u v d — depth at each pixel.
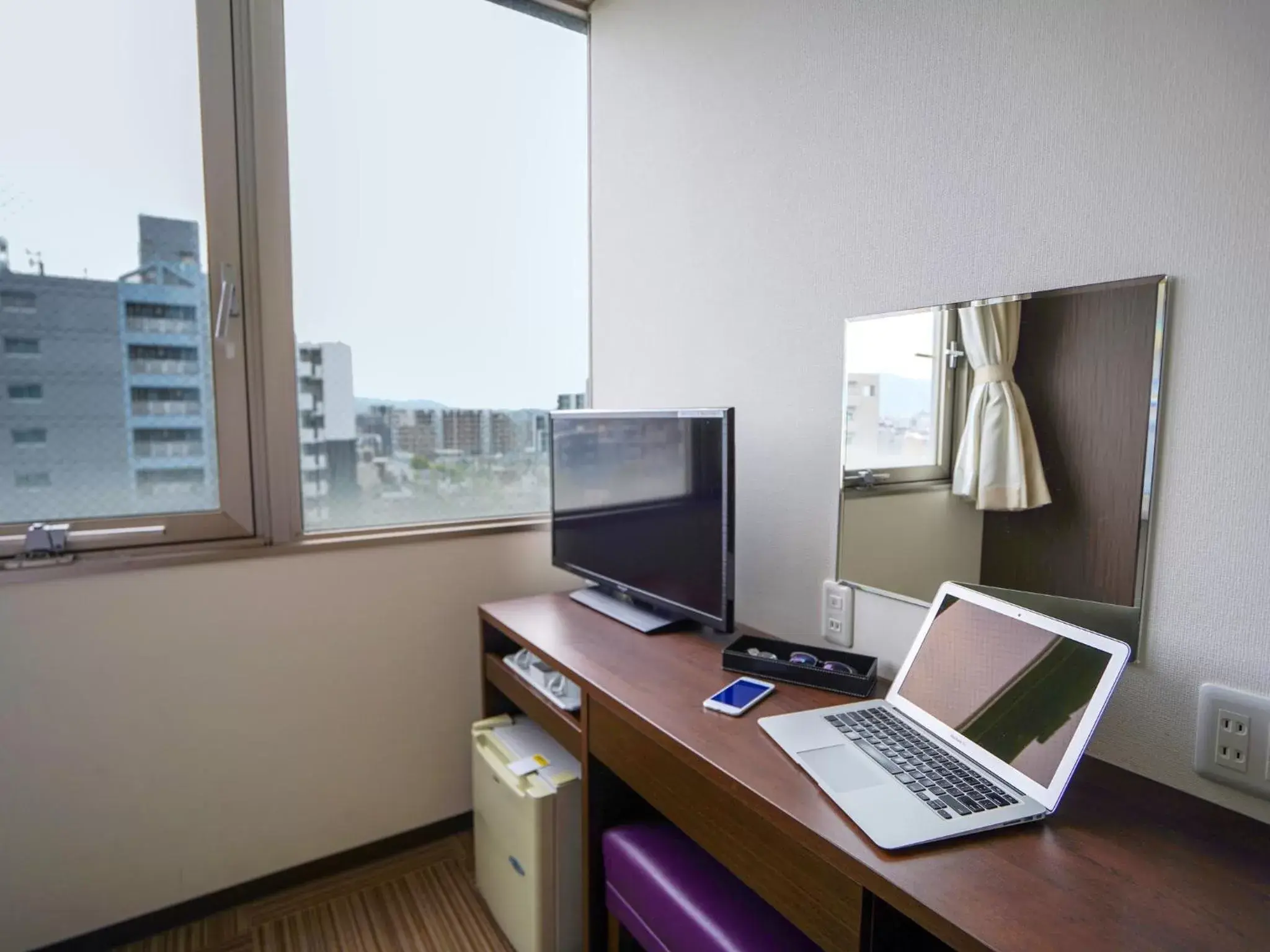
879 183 1.35
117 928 1.65
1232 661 0.92
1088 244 1.04
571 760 1.63
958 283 1.22
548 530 2.19
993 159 1.15
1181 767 0.98
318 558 1.84
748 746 1.07
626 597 1.86
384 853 1.99
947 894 0.75
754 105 1.63
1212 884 0.78
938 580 1.27
